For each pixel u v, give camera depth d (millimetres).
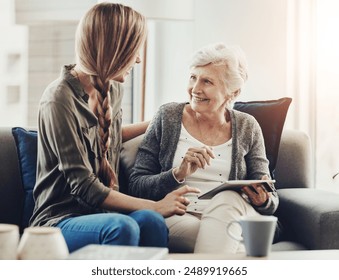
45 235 1370
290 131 2834
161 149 2400
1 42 3426
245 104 2646
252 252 1547
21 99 3486
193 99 2395
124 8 2242
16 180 2410
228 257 1539
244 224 1551
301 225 2305
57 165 2141
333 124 3293
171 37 3500
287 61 3273
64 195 2141
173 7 3096
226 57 2398
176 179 2256
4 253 1342
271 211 2189
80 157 2086
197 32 3365
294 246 2270
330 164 3301
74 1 3332
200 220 2223
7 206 2377
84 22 2205
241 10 3311
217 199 1994
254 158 2404
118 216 1828
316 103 3295
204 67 2395
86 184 2064
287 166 2744
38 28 3492
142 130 2549
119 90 2365
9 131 2480
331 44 3262
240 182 2014
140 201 2078
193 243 2168
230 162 2367
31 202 2307
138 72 3588
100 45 2188
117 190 2309
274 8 3277
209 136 2410
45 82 3508
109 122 2229
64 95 2115
